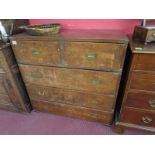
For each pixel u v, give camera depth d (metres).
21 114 1.77
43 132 1.51
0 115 1.77
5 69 1.41
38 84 1.48
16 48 1.30
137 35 1.19
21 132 1.53
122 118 1.36
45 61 1.27
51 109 1.67
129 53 1.11
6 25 1.33
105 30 1.42
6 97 1.68
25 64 1.37
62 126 1.57
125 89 1.16
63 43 1.12
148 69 1.02
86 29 1.50
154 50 0.96
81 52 1.12
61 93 1.46
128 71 1.09
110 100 1.31
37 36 1.19
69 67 1.23
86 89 1.32
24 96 1.67
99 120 1.53
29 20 1.61
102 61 1.11
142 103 1.20
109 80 1.19
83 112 1.53
